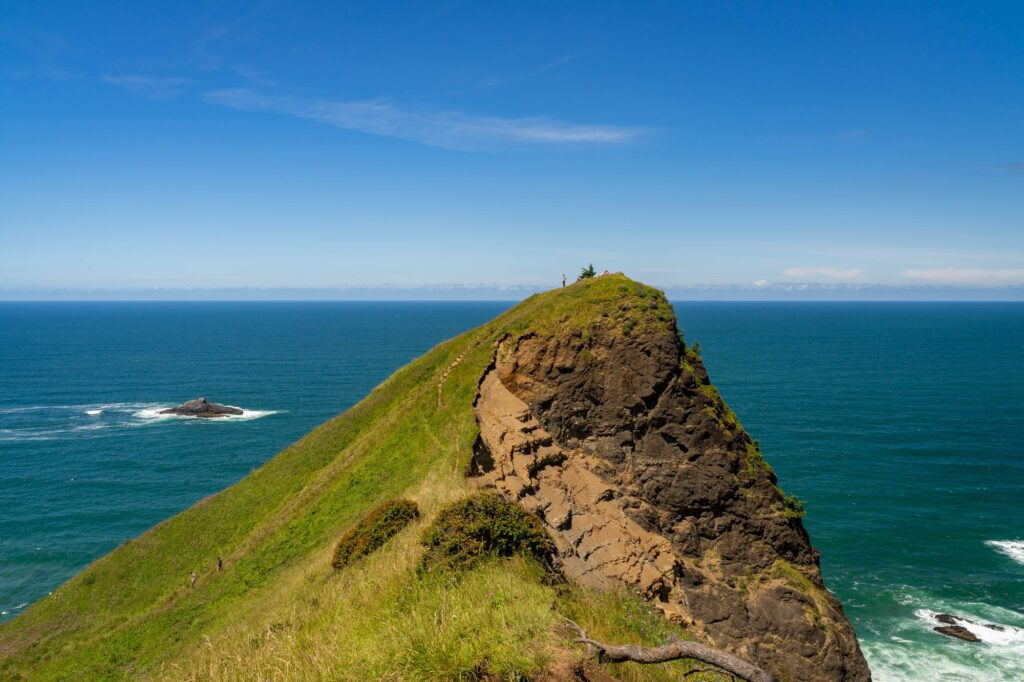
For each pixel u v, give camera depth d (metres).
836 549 59.66
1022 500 71.75
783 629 29.73
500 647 10.43
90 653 33.25
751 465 33.34
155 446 106.81
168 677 15.42
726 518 32.19
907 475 80.50
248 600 31.50
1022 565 56.44
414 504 25.05
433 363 54.22
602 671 10.48
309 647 12.41
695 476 32.44
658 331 34.28
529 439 32.31
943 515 67.50
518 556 16.16
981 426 106.56
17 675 33.62
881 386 146.50
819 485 76.75
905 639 45.91
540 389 35.62
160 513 78.44
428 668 10.00
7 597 59.44
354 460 43.22
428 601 12.70
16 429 118.19
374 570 18.03
